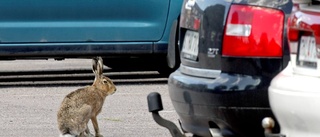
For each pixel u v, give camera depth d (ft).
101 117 53.62
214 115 35.04
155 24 65.10
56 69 79.46
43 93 63.62
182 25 39.14
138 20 65.21
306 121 29.89
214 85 34.63
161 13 64.90
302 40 31.24
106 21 65.10
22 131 49.90
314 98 29.58
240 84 34.04
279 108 31.04
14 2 64.49
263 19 33.86
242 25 34.27
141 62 72.49
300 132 30.27
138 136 48.21
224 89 34.27
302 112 29.94
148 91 63.67
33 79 72.28
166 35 65.36
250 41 34.01
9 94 63.16
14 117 53.98
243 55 34.14
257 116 34.09
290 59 32.27
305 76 30.81
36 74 75.92
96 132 47.91
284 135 31.12
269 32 33.73
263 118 33.83
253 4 34.19
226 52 34.65
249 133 34.76
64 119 46.52
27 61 87.15
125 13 65.05
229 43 34.58
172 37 64.28
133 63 72.84
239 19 34.35
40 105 57.98
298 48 31.42
